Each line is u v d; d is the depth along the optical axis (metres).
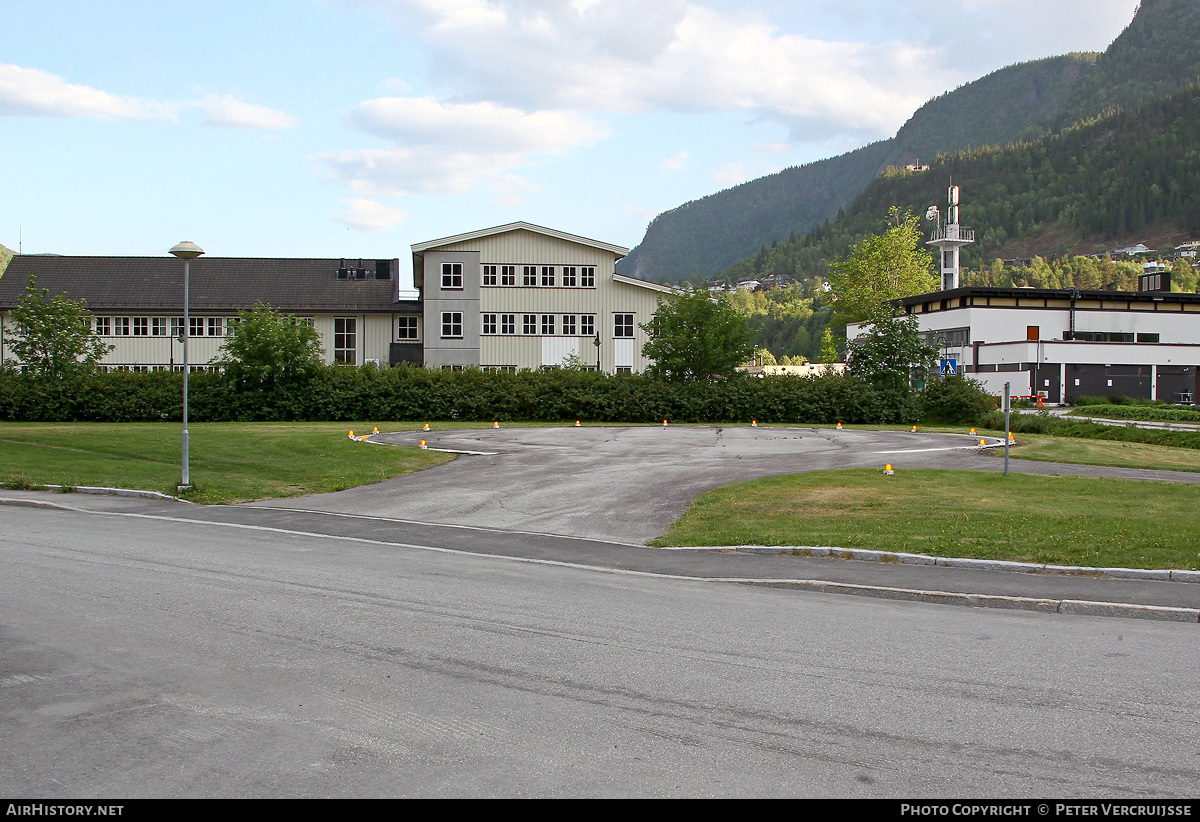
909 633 7.93
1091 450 26.12
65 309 40.22
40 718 5.62
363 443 27.12
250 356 41.03
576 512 16.14
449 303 53.56
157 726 5.50
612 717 5.68
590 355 54.44
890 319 43.91
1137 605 8.88
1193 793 4.62
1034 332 69.88
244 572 10.61
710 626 8.12
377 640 7.50
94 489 19.20
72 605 8.70
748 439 30.67
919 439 30.67
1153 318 70.06
